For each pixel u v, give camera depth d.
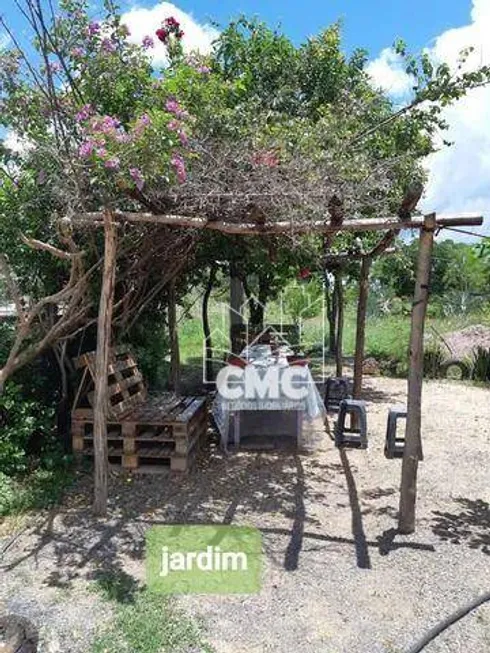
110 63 4.98
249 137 4.81
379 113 6.59
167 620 3.10
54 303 5.52
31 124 4.73
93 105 4.82
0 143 5.00
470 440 6.58
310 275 9.15
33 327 5.56
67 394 5.87
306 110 7.56
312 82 7.97
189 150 4.29
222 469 5.48
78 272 4.98
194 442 5.58
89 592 3.37
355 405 6.23
